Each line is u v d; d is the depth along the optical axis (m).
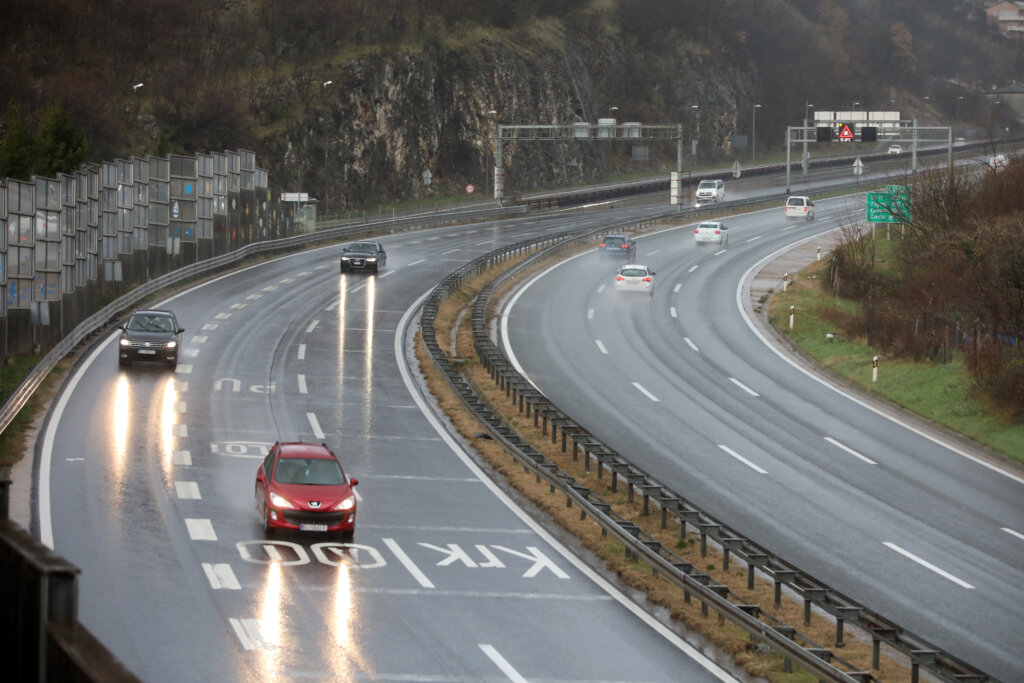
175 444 69.00
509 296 136.38
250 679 35.34
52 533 50.50
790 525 60.66
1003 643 45.75
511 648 40.16
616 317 125.31
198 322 111.94
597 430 79.62
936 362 100.31
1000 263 108.19
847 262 142.50
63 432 70.00
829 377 101.31
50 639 18.50
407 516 57.72
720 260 167.75
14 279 90.44
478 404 79.00
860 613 41.47
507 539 54.78
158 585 44.50
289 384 88.56
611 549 52.97
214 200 150.75
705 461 72.94
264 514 52.78
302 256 165.38
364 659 38.03
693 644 41.88
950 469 73.44
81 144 169.25
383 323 116.31
